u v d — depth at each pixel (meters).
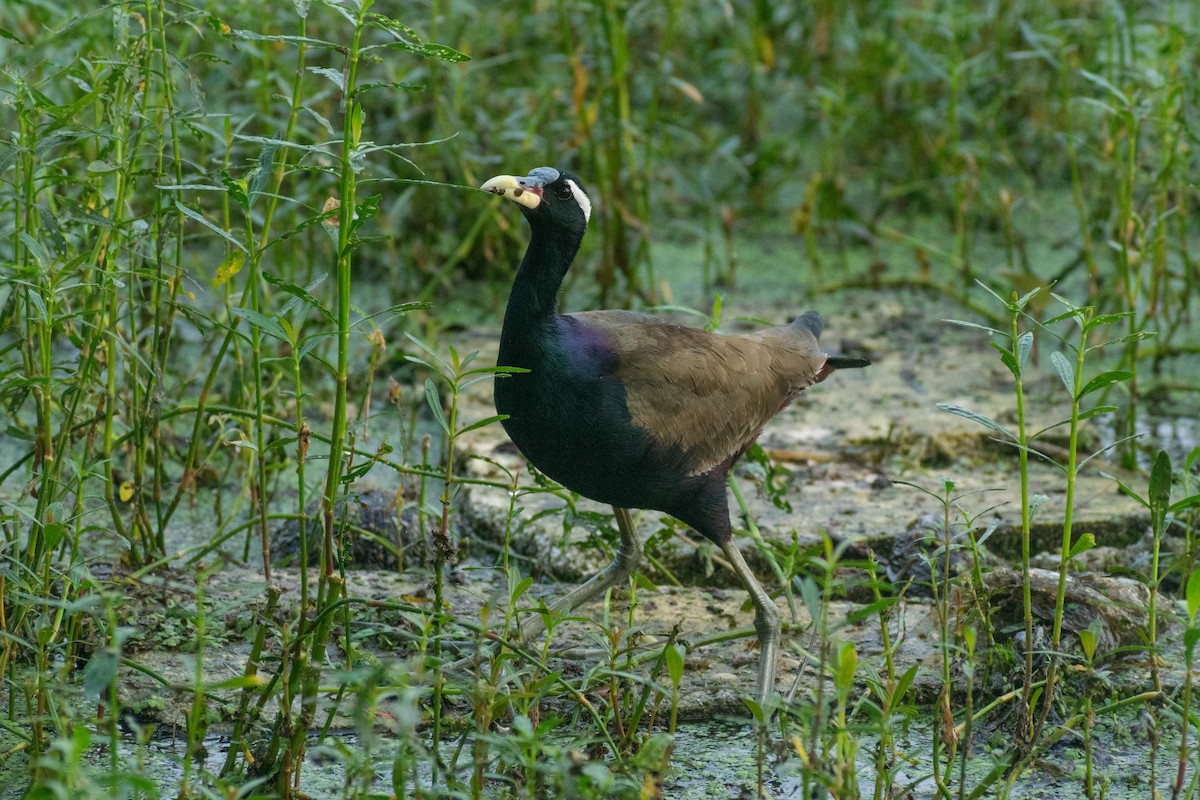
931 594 10.02
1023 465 7.80
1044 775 8.08
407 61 16.16
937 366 14.23
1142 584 9.03
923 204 18.36
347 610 7.79
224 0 13.80
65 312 9.21
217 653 8.99
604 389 8.55
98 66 9.59
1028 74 19.02
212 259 15.62
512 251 16.34
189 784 6.96
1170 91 13.41
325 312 7.25
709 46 19.62
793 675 9.10
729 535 9.12
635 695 8.54
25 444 12.30
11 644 8.32
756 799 7.83
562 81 17.14
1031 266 16.56
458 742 8.23
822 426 12.71
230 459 11.84
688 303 15.65
